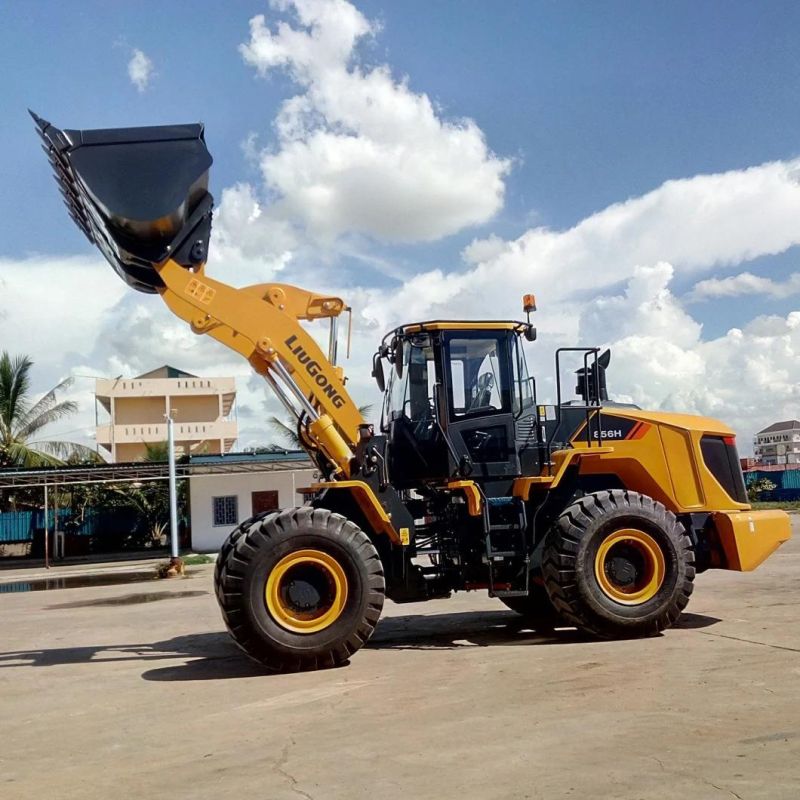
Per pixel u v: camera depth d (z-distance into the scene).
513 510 7.94
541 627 8.66
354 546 6.95
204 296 7.57
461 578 7.93
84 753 4.88
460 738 4.67
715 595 10.16
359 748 4.60
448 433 7.92
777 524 8.41
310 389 7.70
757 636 7.32
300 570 6.89
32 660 8.34
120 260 7.68
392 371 8.84
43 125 7.11
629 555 7.67
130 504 33.22
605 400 8.76
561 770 4.04
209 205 7.57
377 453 7.65
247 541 6.79
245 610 6.69
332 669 6.85
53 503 33.06
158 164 7.17
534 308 8.41
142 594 15.73
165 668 7.40
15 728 5.58
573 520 7.57
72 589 18.05
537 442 8.14
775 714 4.83
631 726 4.72
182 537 33.62
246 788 4.07
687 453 8.43
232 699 6.00
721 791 3.67
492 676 6.25
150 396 44.34
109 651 8.62
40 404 34.16
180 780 4.27
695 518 8.42
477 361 8.13
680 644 7.14
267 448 36.25
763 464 53.75
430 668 6.68
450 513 8.07
